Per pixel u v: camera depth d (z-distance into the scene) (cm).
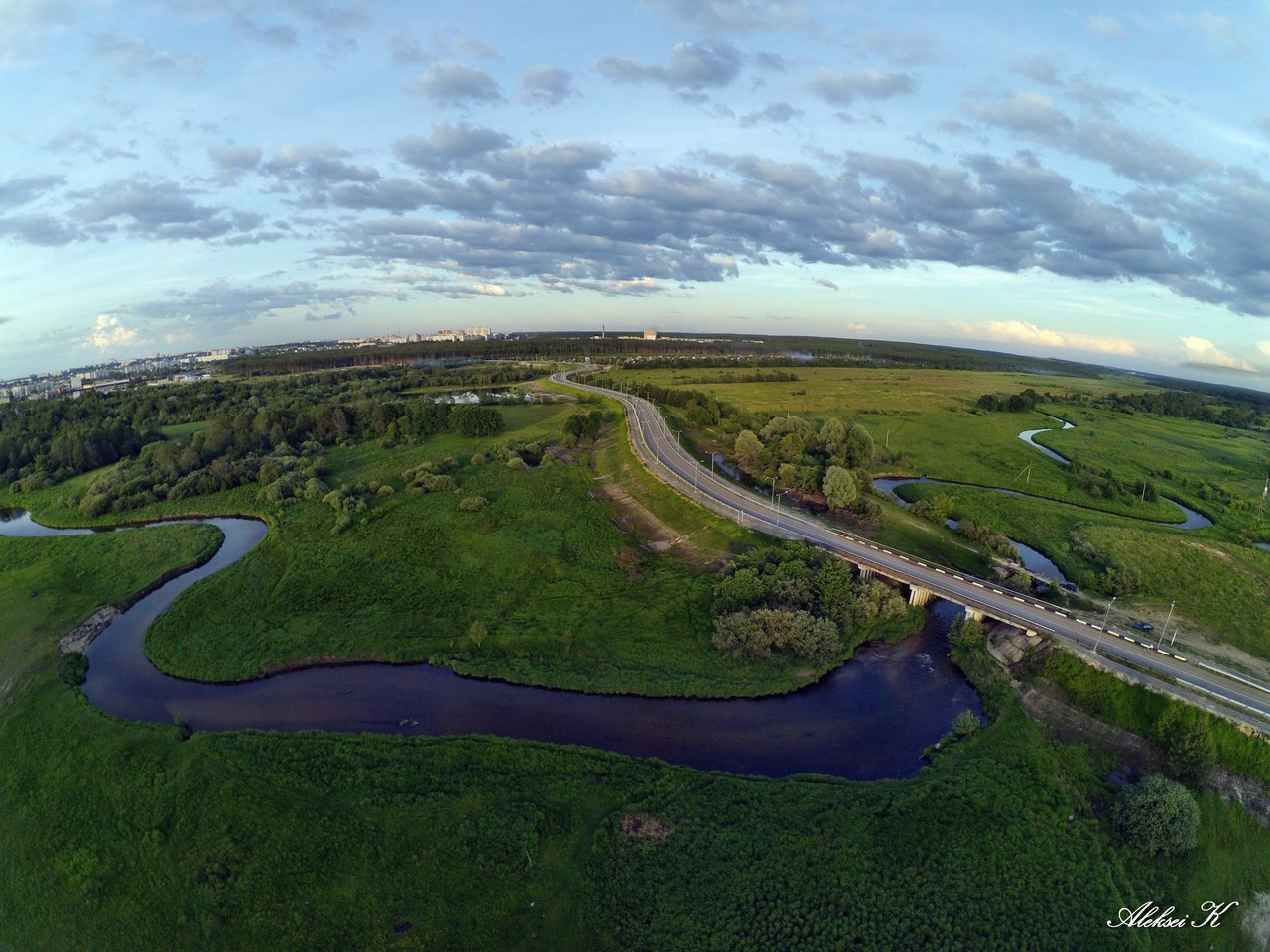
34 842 5397
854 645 8350
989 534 11750
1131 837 5403
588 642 8188
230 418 18462
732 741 6694
